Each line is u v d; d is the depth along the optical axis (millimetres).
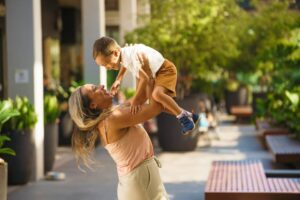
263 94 23547
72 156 14969
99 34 14953
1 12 16281
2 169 7637
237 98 27672
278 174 9906
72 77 25594
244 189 8164
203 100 18969
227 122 24891
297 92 15609
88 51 14984
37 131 11695
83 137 5262
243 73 25375
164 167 13180
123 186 5223
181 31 15727
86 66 15016
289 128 14617
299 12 21656
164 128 15484
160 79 5418
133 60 5402
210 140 17750
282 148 12133
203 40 15820
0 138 8992
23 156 11031
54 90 17859
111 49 5395
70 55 25734
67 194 10320
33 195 10227
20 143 10961
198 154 15211
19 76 11633
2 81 18000
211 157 14680
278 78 18781
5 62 17906
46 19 22266
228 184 8562
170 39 15664
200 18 15953
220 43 16000
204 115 16953
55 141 12617
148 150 5219
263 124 17688
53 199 9883
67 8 25594
